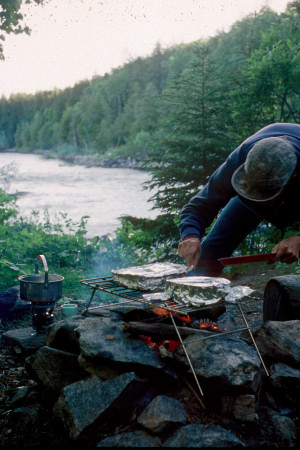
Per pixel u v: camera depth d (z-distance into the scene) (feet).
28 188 106.83
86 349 6.55
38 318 11.75
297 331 7.13
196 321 7.45
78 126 335.26
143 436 5.76
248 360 6.17
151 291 7.01
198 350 6.46
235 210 8.92
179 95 27.58
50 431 6.77
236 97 25.82
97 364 6.72
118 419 6.25
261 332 7.31
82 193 96.63
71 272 21.08
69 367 7.52
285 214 6.72
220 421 6.04
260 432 6.07
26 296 11.76
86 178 143.74
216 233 9.04
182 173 26.45
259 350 7.15
